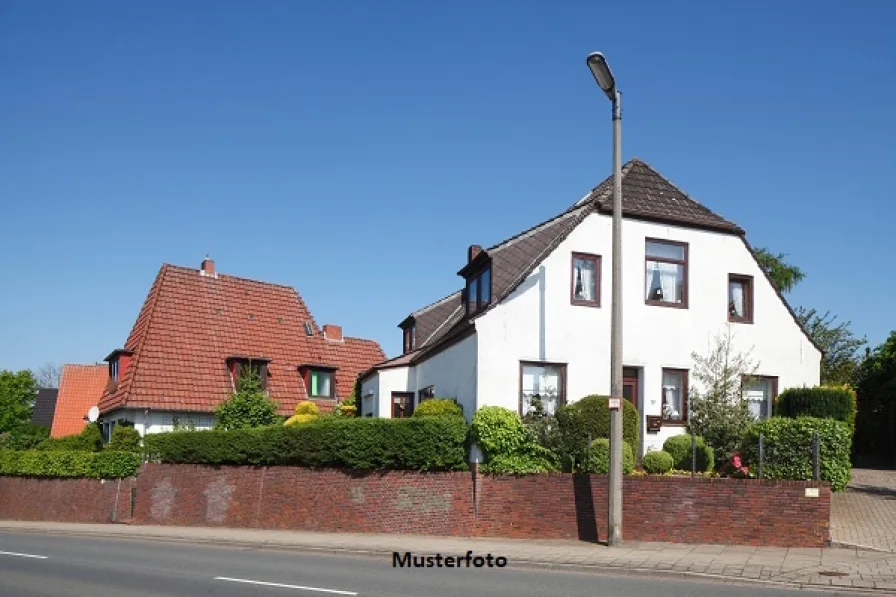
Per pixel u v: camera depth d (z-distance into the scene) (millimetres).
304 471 22203
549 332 21906
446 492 19328
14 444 37250
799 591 11836
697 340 23359
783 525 15875
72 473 29375
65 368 45531
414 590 12070
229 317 37531
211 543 20328
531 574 13742
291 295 41188
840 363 37906
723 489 16469
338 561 15859
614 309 16578
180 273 37656
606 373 22391
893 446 31172
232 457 24234
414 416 21062
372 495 20500
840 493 20125
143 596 11938
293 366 37719
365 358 41250
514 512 18562
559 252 22297
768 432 17531
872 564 13711
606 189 23984
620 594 11602
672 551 15555
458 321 25891
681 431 22781
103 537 22781
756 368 23859
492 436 18844
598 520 17609
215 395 33812
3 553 17984
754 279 24422
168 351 34156
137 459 27797
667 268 23484
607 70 15875
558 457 18859
